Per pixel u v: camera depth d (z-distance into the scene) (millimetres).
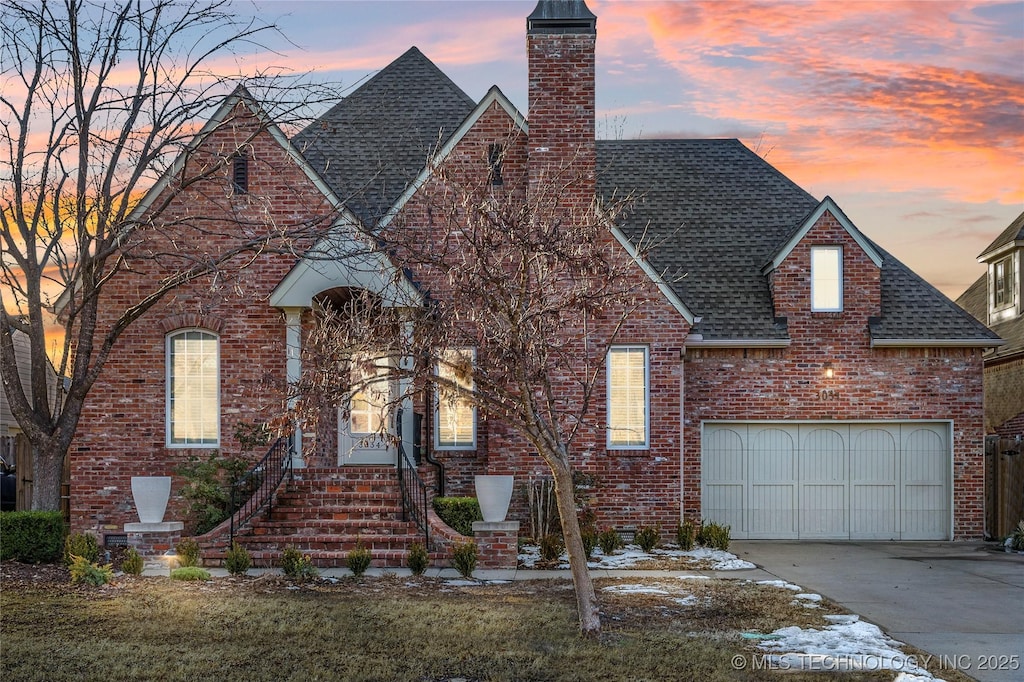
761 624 12492
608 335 20734
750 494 22391
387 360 19359
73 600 13406
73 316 17656
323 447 19812
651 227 24328
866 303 22359
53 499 17312
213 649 11125
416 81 24641
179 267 19594
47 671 10266
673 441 20719
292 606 13188
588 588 12023
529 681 10117
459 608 13172
